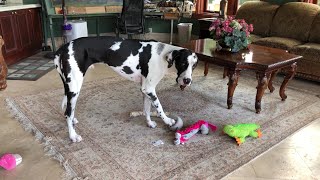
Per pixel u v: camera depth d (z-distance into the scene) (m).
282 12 4.40
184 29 5.46
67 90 2.06
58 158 1.94
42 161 1.92
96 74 3.86
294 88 3.53
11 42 4.19
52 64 4.27
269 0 4.88
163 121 2.43
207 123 2.34
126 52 2.07
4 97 2.97
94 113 2.65
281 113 2.77
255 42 4.16
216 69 4.20
